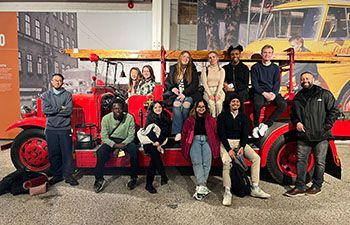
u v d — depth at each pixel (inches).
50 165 124.0
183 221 90.5
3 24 217.9
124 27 250.5
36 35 237.9
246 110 130.0
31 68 234.5
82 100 133.5
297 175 114.4
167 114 124.0
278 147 121.1
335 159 119.2
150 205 102.7
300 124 110.7
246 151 114.0
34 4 246.2
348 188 122.2
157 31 235.0
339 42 223.0
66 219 91.2
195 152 112.7
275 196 112.6
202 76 130.9
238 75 132.2
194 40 240.8
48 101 116.7
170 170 147.0
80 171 142.7
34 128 130.9
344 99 225.5
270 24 225.1
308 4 220.7
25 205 101.7
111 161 121.3
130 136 119.4
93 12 249.8
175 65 131.9
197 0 229.8
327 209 100.4
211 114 125.7
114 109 117.0
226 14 226.4
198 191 106.5
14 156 131.0
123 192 115.2
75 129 129.3
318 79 223.5
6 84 223.5
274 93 123.6
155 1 232.8
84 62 248.1
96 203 103.9
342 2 219.0
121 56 137.9
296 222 90.6
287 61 142.9
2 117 226.4
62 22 250.5
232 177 111.0
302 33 223.8
